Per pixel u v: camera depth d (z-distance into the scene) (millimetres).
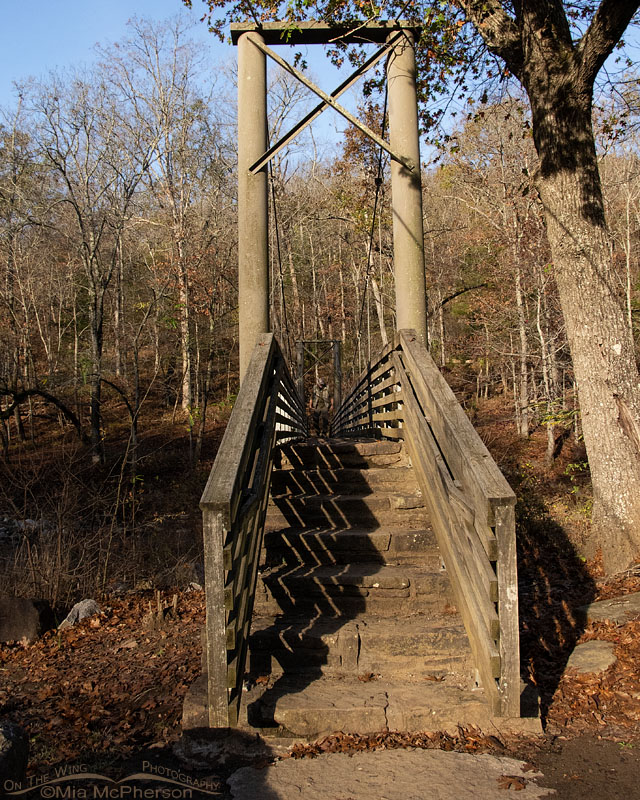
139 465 18531
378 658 3887
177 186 27594
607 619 5012
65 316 33594
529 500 8836
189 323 25562
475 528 3492
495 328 21016
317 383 18766
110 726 3834
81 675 4965
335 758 3164
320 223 31969
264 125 6191
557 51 6684
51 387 21531
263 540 4758
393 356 6324
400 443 6074
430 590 4340
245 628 3625
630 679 3982
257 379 4570
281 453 6070
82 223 26031
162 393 29297
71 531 8969
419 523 5109
